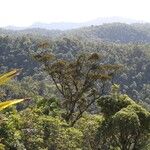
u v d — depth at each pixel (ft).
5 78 13.51
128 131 73.61
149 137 79.05
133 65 469.57
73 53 496.64
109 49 502.38
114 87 86.28
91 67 109.50
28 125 59.93
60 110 95.09
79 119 100.12
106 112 81.92
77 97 108.78
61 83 112.16
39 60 112.27
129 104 80.48
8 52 487.61
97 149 78.64
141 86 446.19
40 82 350.84
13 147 51.88
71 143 66.13
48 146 61.36
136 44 534.37
